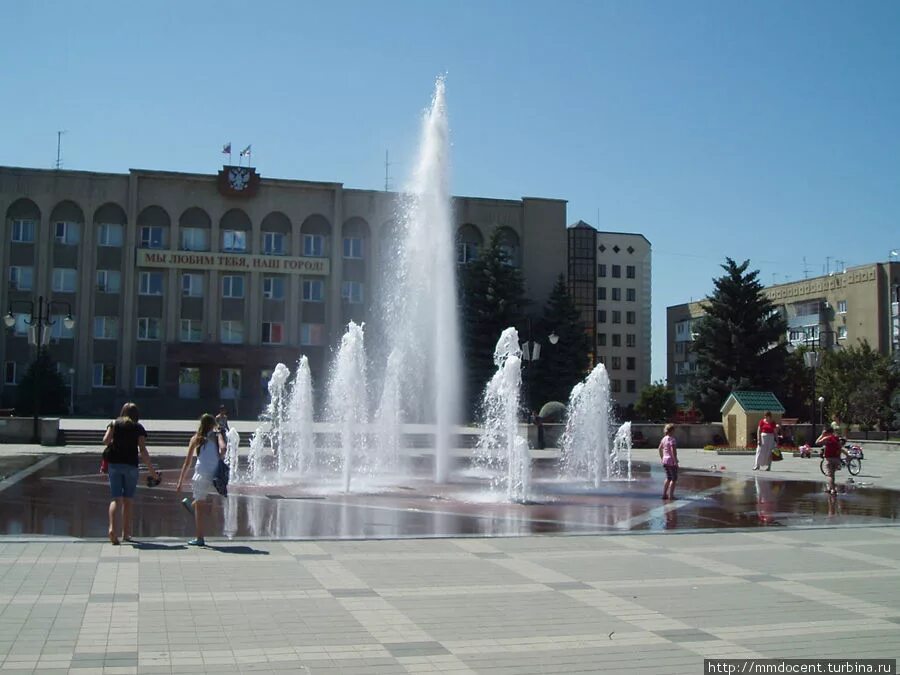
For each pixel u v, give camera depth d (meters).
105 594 9.20
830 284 85.00
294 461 30.62
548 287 68.69
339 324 64.38
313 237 64.62
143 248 61.34
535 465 32.31
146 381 61.41
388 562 11.41
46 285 59.94
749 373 62.00
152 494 19.36
